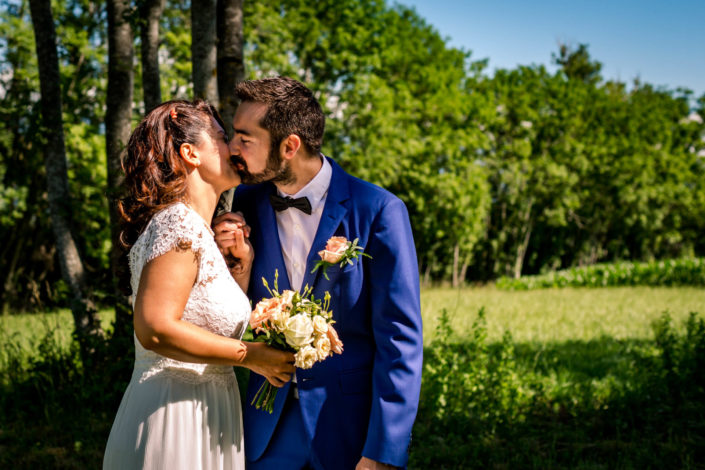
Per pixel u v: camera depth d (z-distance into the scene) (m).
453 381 4.88
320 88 18.52
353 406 1.93
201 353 1.65
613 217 34.56
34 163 14.23
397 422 1.79
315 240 1.93
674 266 20.92
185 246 1.66
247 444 2.08
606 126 33.09
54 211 5.41
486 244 31.70
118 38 5.20
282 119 1.79
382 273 1.88
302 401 1.93
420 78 23.23
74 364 5.18
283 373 1.83
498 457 4.07
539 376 5.69
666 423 4.64
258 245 2.06
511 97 28.53
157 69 5.12
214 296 1.76
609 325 9.81
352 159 18.95
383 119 19.30
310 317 1.78
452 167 22.69
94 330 5.32
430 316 10.30
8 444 4.33
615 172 31.48
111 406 4.85
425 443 4.34
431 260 26.98
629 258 38.59
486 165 27.38
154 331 1.60
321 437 1.92
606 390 5.36
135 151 1.79
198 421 1.82
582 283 21.81
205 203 1.85
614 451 4.18
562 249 34.84
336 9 19.22
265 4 17.39
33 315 7.61
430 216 23.02
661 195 33.09
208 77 3.99
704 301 14.20
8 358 5.42
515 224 30.92
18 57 13.42
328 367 1.93
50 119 5.35
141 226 1.78
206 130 1.83
